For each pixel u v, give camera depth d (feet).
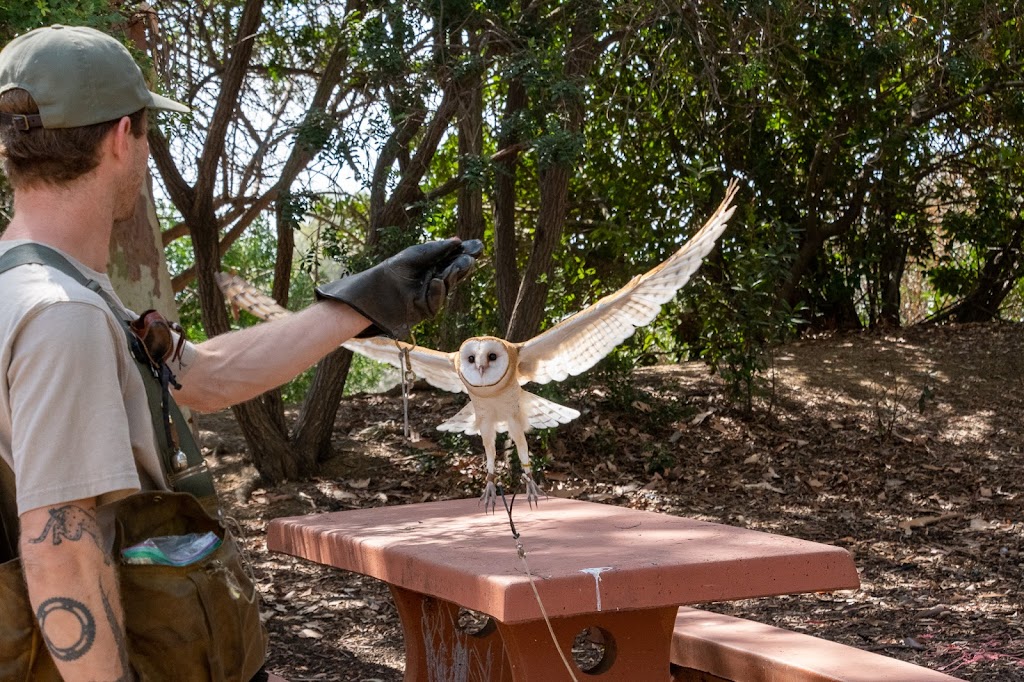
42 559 4.57
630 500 25.81
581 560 8.53
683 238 33.22
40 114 5.08
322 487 26.50
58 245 5.24
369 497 25.85
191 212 25.02
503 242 30.35
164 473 5.42
